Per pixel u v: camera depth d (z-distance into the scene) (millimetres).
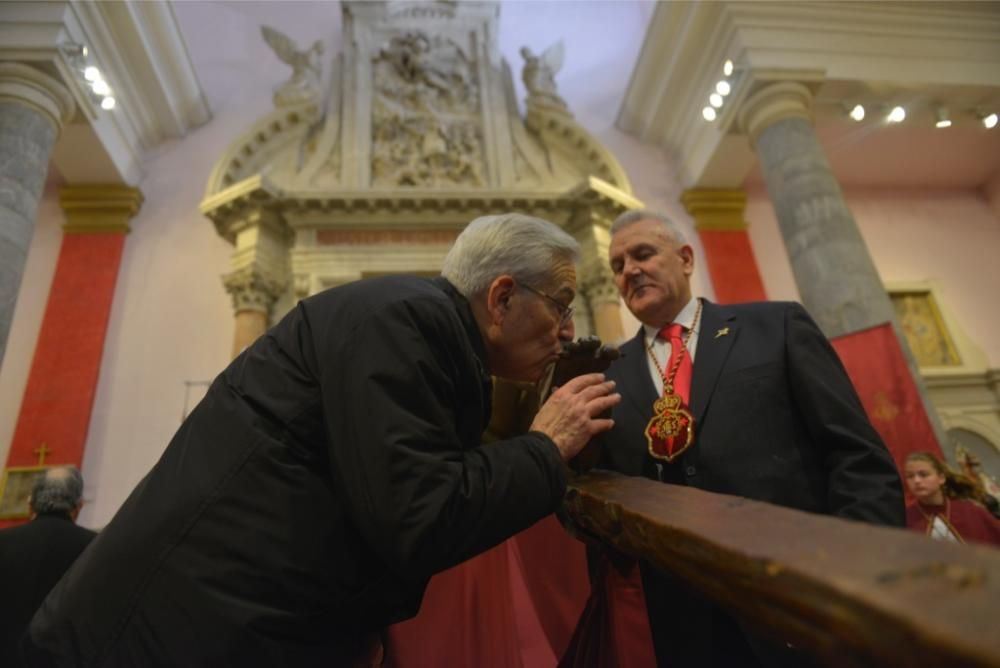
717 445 1688
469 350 1263
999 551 414
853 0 7504
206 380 7164
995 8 7715
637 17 10648
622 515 959
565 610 2146
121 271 7613
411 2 9727
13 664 2283
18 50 5965
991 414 8383
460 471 1066
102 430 6789
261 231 7352
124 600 1072
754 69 6988
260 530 1080
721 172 8664
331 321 1198
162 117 8438
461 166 8344
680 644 1573
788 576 488
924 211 9836
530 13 10703
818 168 6488
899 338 5340
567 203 7934
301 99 8320
